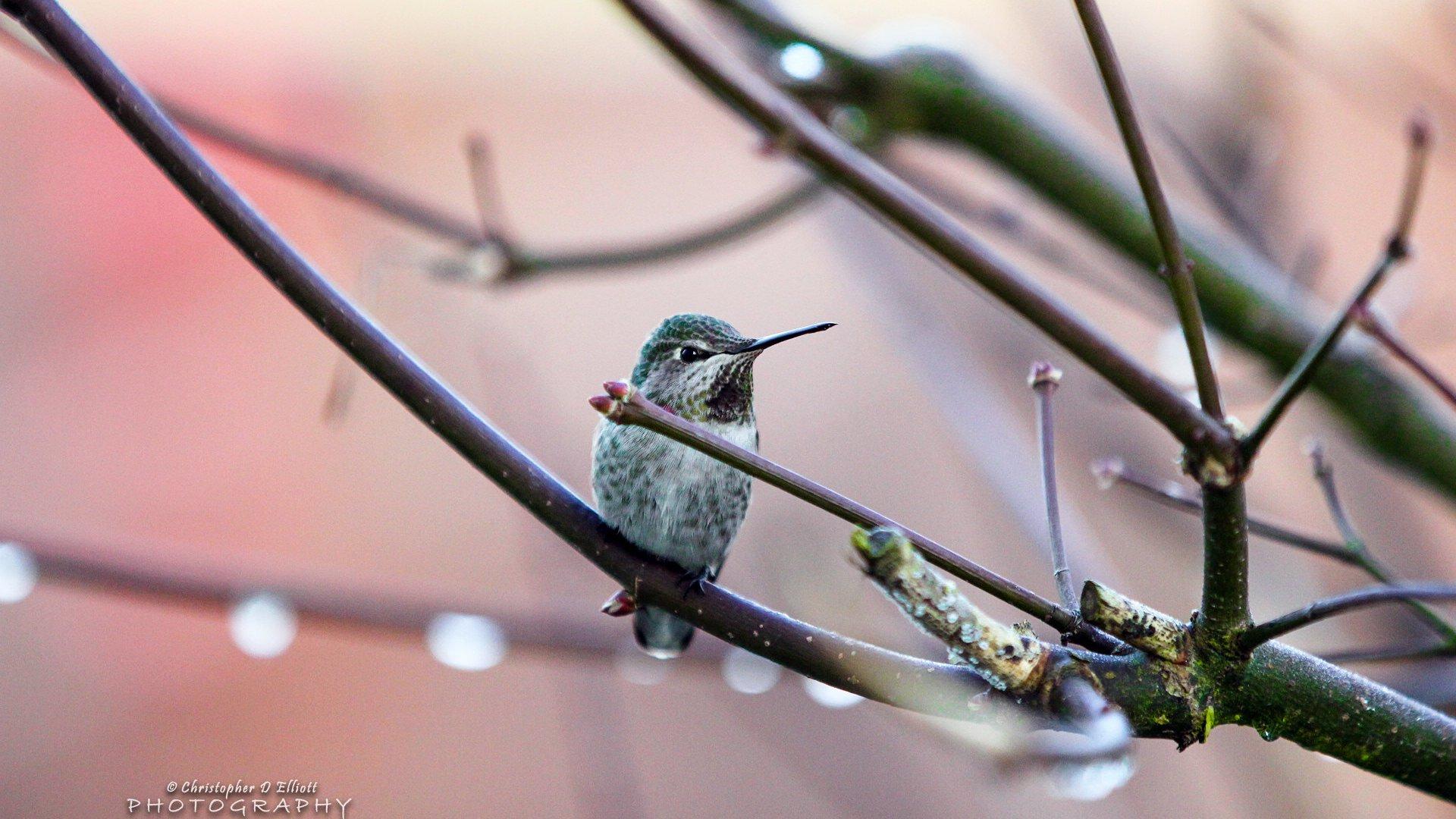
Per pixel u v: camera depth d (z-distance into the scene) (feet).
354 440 45.16
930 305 27.61
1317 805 23.53
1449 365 36.22
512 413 27.30
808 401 44.27
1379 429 24.79
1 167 46.09
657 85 50.19
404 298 29.68
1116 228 25.73
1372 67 25.90
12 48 22.38
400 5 46.29
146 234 46.68
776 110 18.60
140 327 45.88
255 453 44.32
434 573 42.19
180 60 42.96
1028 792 30.78
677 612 14.67
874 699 13.85
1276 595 23.99
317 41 44.91
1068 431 26.12
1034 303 15.71
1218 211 26.86
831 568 24.70
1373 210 39.68
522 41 48.96
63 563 22.31
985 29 39.47
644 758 38.88
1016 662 13.07
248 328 46.68
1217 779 30.40
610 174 48.01
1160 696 13.51
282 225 43.29
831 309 46.47
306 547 42.39
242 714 40.55
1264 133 26.40
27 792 38.19
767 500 37.01
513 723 41.09
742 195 48.42
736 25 26.27
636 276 47.03
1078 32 28.45
